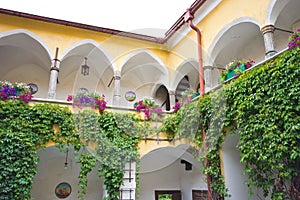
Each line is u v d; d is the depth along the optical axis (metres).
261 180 3.99
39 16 6.72
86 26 7.20
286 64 3.63
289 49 3.70
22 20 6.74
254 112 4.06
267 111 3.79
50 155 5.84
